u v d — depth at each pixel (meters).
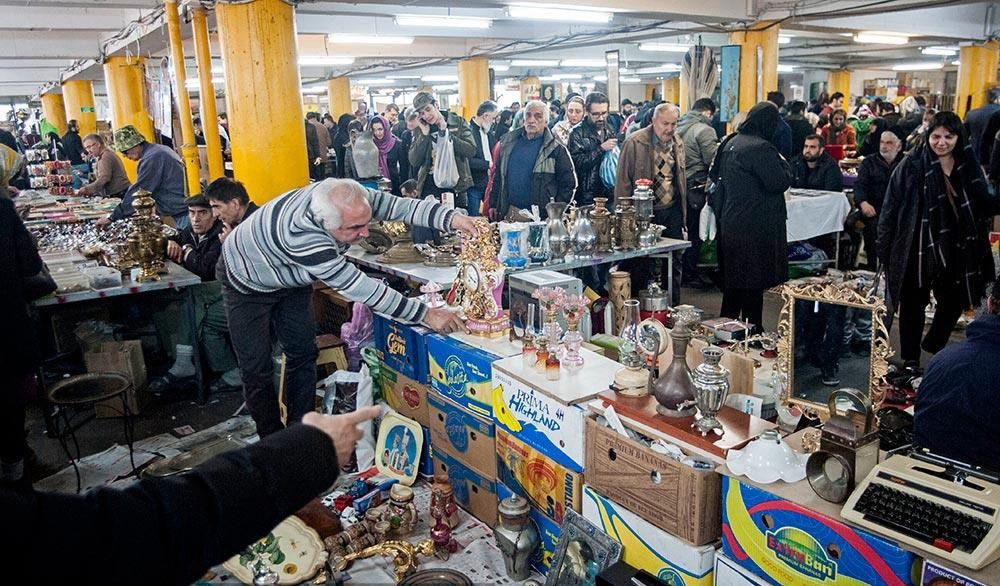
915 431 1.77
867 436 1.53
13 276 2.61
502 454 2.51
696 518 1.76
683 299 5.93
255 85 4.65
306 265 2.60
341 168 8.69
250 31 4.57
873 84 22.91
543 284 2.54
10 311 2.60
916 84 23.27
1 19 9.00
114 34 10.10
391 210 2.92
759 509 1.63
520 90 20.16
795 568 1.57
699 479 1.74
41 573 0.69
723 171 4.04
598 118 5.53
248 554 2.23
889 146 5.20
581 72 22.05
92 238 5.31
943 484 1.42
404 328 2.99
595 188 5.57
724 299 4.28
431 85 24.28
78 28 9.35
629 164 4.77
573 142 5.55
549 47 12.85
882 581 1.41
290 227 2.62
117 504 0.76
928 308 4.82
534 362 2.41
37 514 0.71
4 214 2.61
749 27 8.80
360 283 2.66
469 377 2.62
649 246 3.99
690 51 8.84
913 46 16.59
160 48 9.80
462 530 2.63
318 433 0.94
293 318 3.08
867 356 1.78
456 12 9.46
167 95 6.72
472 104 14.71
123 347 3.96
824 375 1.86
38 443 3.69
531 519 2.38
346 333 3.76
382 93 25.66
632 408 2.02
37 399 3.91
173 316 4.32
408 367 3.01
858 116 11.06
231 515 0.81
